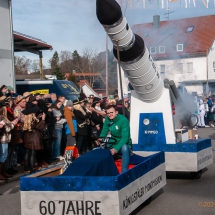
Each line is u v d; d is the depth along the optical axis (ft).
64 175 17.25
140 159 21.39
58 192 16.48
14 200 22.74
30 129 28.45
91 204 16.25
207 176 27.99
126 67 23.17
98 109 40.06
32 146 28.58
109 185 16.12
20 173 29.71
